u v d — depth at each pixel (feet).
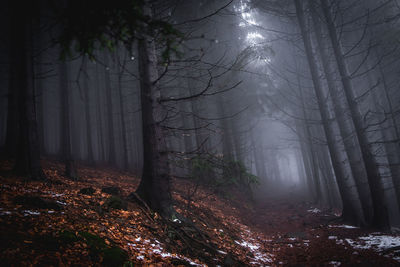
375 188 27.07
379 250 18.92
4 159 34.45
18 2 26.73
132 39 7.99
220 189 47.78
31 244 11.00
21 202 15.39
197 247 18.51
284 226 34.91
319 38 34.22
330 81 33.12
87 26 7.48
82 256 11.28
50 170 33.78
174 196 31.37
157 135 22.07
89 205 18.61
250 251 22.17
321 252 20.79
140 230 17.24
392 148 36.96
